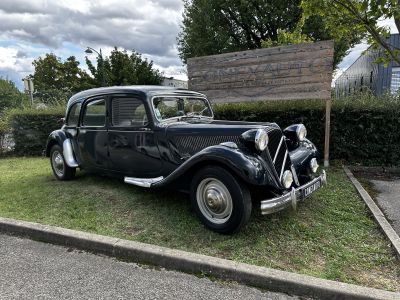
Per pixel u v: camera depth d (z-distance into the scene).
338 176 6.11
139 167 4.79
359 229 3.88
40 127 10.14
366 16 6.36
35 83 41.69
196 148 4.20
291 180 3.76
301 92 6.79
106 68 29.17
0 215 4.36
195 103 5.32
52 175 6.64
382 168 6.76
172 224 3.96
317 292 2.68
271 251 3.34
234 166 3.40
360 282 2.81
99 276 3.01
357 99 7.26
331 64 6.43
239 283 2.90
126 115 4.79
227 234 3.65
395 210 4.58
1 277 3.00
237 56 7.51
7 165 8.41
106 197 4.95
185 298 2.68
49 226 3.87
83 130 5.44
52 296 2.71
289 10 22.00
